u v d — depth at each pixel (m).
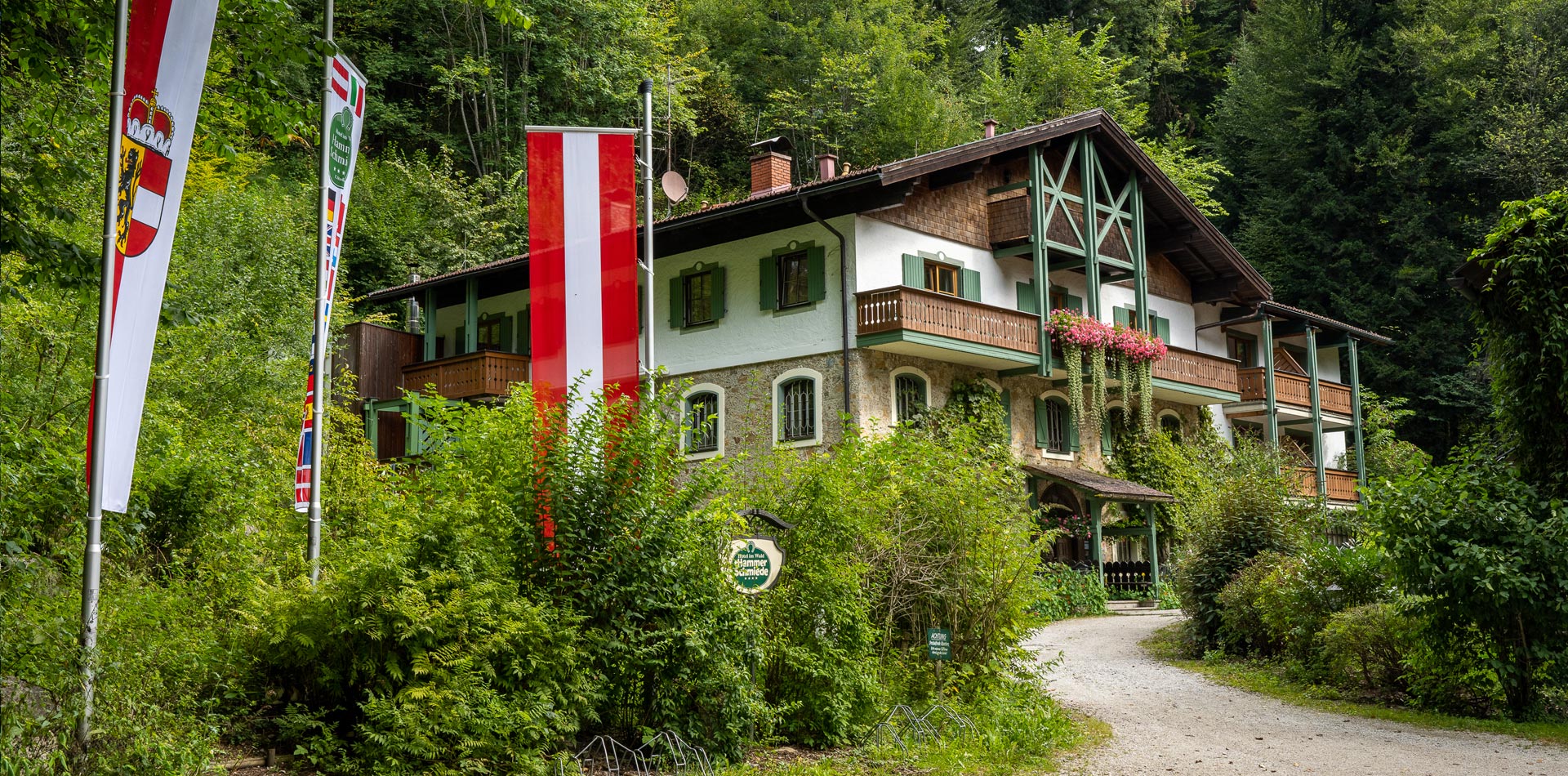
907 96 41.53
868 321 21.61
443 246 34.66
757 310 23.34
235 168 21.06
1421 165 41.81
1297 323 33.19
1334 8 45.94
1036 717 10.62
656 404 9.16
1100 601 23.02
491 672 7.50
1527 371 12.27
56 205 9.30
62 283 9.01
